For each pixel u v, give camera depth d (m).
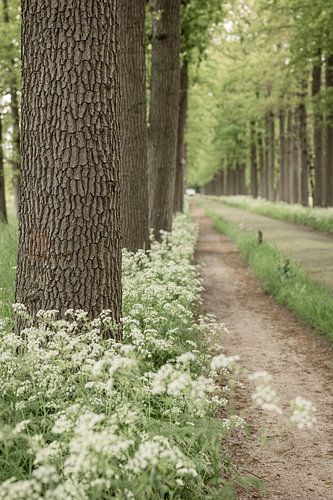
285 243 21.09
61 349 4.39
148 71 19.34
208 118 48.09
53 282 5.50
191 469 3.17
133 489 3.15
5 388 4.15
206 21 17.62
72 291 5.48
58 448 3.24
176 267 9.73
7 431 3.55
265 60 34.94
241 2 31.55
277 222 32.47
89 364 4.44
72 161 5.42
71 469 3.00
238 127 49.91
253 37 28.20
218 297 13.42
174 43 14.28
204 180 105.31
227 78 38.59
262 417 6.09
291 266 14.00
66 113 5.40
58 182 5.44
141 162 11.89
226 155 66.06
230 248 23.89
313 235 24.30
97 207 5.54
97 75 5.46
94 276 5.55
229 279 16.11
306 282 12.44
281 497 4.49
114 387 4.56
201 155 70.69
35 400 4.20
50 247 5.49
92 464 3.04
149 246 12.27
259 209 41.56
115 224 5.73
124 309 7.23
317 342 9.20
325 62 25.27
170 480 3.50
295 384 7.25
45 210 5.48
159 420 4.30
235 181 72.00
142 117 11.84
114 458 3.48
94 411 4.12
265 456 5.20
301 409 3.21
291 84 32.56
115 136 5.67
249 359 8.41
